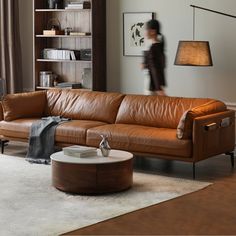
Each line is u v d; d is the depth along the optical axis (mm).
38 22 7672
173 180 5164
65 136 5887
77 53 7480
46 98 6855
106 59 7395
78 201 4371
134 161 6184
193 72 6668
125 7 7133
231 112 5832
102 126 5824
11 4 7922
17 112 6465
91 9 7051
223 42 6418
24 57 8234
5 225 3697
